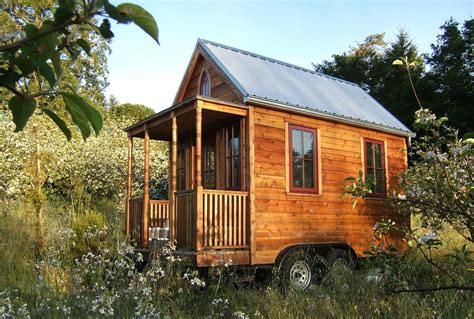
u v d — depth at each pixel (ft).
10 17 59.31
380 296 18.20
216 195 24.18
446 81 64.85
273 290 21.40
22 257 26.43
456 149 12.47
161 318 16.65
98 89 76.43
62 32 3.28
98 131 3.46
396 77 77.20
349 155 31.07
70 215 37.17
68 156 48.75
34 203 32.30
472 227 12.51
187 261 22.52
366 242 30.68
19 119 3.49
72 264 25.94
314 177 28.63
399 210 24.21
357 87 40.50
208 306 19.20
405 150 32.40
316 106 29.35
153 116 28.12
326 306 18.26
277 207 26.23
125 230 30.96
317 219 28.22
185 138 33.91
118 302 16.30
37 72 3.39
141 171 50.55
